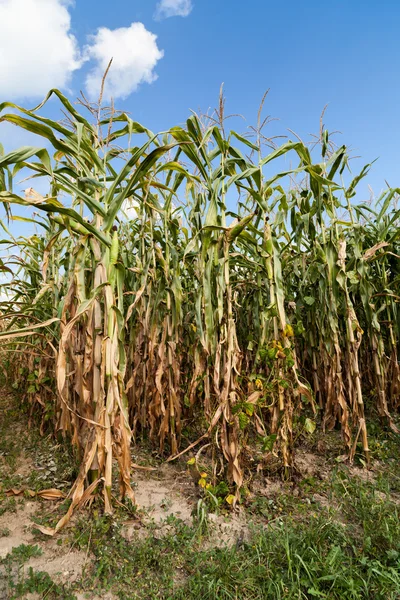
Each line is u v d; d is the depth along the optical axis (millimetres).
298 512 2332
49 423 3727
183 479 2807
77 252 2320
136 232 3748
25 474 2889
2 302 3055
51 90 2139
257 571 1773
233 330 2562
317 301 3650
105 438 2162
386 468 3025
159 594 1690
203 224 2697
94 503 2361
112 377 2164
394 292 4250
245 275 3984
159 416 3352
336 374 3219
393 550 1830
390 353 4133
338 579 1665
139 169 2143
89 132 2570
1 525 2186
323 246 3480
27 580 1710
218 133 2613
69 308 2486
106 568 1832
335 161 3137
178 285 3043
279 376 2600
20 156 1913
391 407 4219
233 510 2357
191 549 1954
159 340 3387
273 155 2729
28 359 4141
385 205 3680
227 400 2479
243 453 2633
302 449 3375
